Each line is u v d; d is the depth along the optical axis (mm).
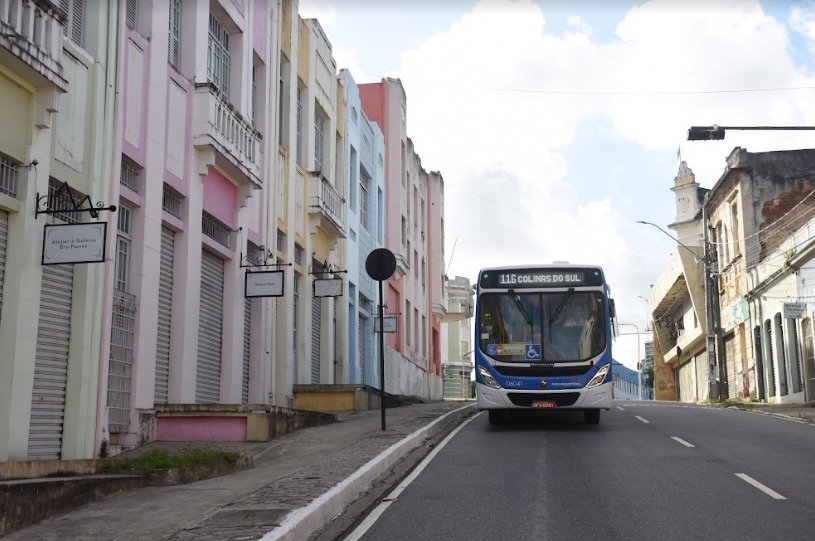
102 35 13172
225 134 17500
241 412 15180
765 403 35406
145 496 9969
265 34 21234
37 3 11008
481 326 18469
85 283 12445
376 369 33062
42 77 11125
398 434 15891
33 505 8523
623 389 100875
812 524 8523
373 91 38938
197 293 16625
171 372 15859
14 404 10805
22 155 11234
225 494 10023
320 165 26812
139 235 14477
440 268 50125
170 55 16391
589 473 11750
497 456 13664
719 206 43344
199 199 16875
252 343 20234
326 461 12484
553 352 18016
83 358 12320
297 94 24203
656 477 11406
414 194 44281
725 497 9961
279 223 21922
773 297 34844
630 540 7863
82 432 12250
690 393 54750
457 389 80000
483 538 8000
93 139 12797
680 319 57562
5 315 10906
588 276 18531
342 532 8438
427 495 10273
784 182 38844
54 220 11930
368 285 32438
